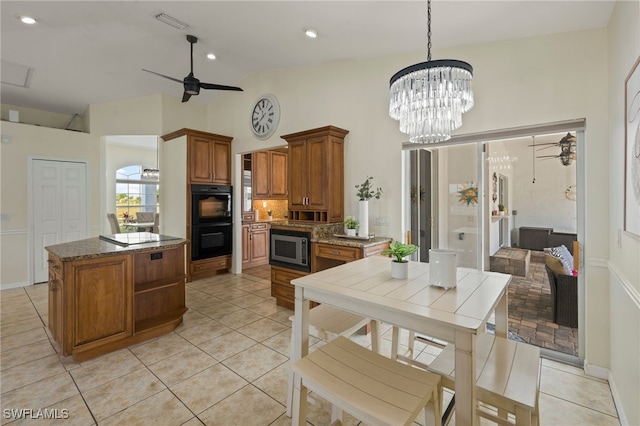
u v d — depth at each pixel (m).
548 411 1.93
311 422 1.88
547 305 2.74
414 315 1.27
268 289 4.48
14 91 4.56
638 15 1.56
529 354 1.51
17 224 4.53
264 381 2.26
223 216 5.23
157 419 1.86
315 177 3.67
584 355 2.40
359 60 3.62
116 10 3.02
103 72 4.34
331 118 3.88
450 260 1.57
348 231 3.38
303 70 4.19
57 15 3.09
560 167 2.62
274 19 2.95
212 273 5.30
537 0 2.08
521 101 2.57
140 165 8.53
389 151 3.41
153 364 2.47
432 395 1.24
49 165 4.78
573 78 2.36
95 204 5.19
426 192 3.25
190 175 4.78
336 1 2.45
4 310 3.63
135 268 3.00
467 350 1.16
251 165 6.02
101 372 2.36
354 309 1.50
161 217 5.25
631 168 1.65
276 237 3.79
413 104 1.84
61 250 2.66
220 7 2.87
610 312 2.20
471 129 2.81
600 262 2.26
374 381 1.27
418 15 2.44
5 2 2.86
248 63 4.32
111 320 2.62
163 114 5.05
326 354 1.46
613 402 2.00
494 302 1.40
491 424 1.83
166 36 3.57
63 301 2.40
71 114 5.46
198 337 2.96
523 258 2.83
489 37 2.64
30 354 2.62
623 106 1.83
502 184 2.88
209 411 1.94
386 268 2.03
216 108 5.55
